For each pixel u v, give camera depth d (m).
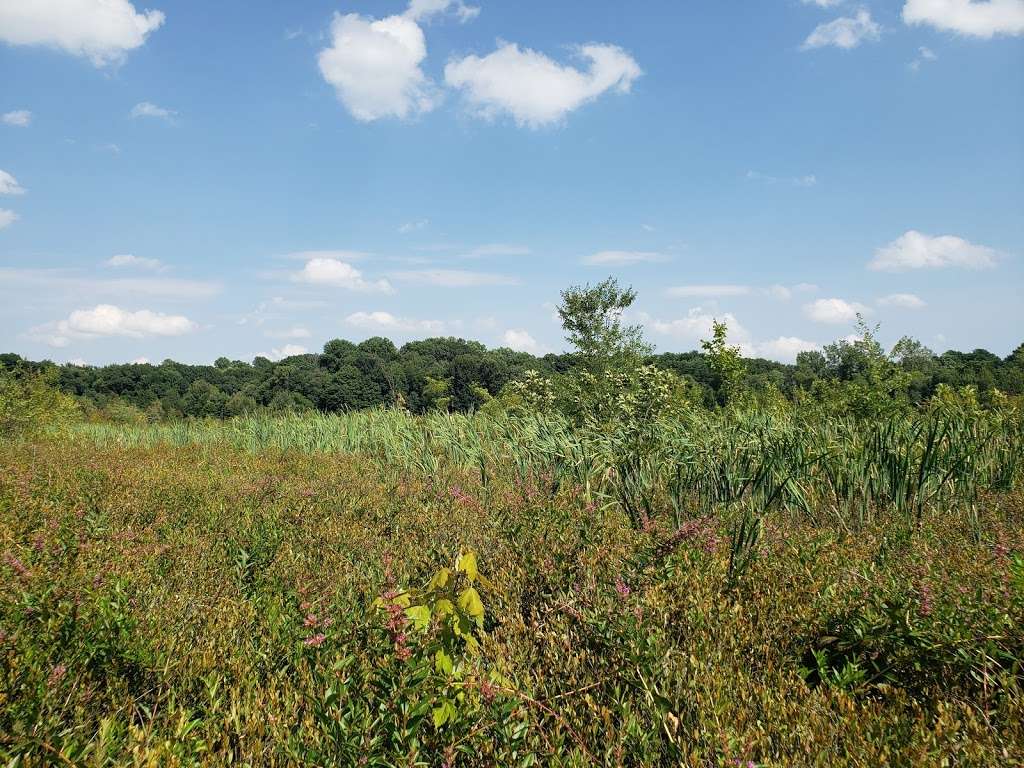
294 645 3.10
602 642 2.96
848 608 3.31
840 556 4.35
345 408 17.44
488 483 8.73
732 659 2.92
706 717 2.36
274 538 5.44
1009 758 2.17
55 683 2.48
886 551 4.68
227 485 8.30
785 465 7.18
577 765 2.14
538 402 15.52
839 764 2.15
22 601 3.07
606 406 14.48
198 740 2.13
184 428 19.30
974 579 3.77
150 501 7.00
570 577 3.80
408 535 5.66
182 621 3.42
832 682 2.80
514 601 3.68
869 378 14.15
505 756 2.15
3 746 2.06
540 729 2.31
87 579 3.60
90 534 5.00
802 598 3.55
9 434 17.17
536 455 9.41
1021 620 2.96
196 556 4.93
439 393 54.69
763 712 2.49
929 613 3.09
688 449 7.76
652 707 2.47
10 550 4.03
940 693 2.71
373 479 9.43
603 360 22.34
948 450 7.30
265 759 2.24
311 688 2.53
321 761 2.07
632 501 7.07
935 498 6.96
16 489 6.63
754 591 3.61
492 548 4.91
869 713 2.46
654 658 2.72
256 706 2.46
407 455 10.73
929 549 4.64
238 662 2.89
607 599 3.32
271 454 13.67
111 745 2.03
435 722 2.13
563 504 5.75
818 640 3.18
